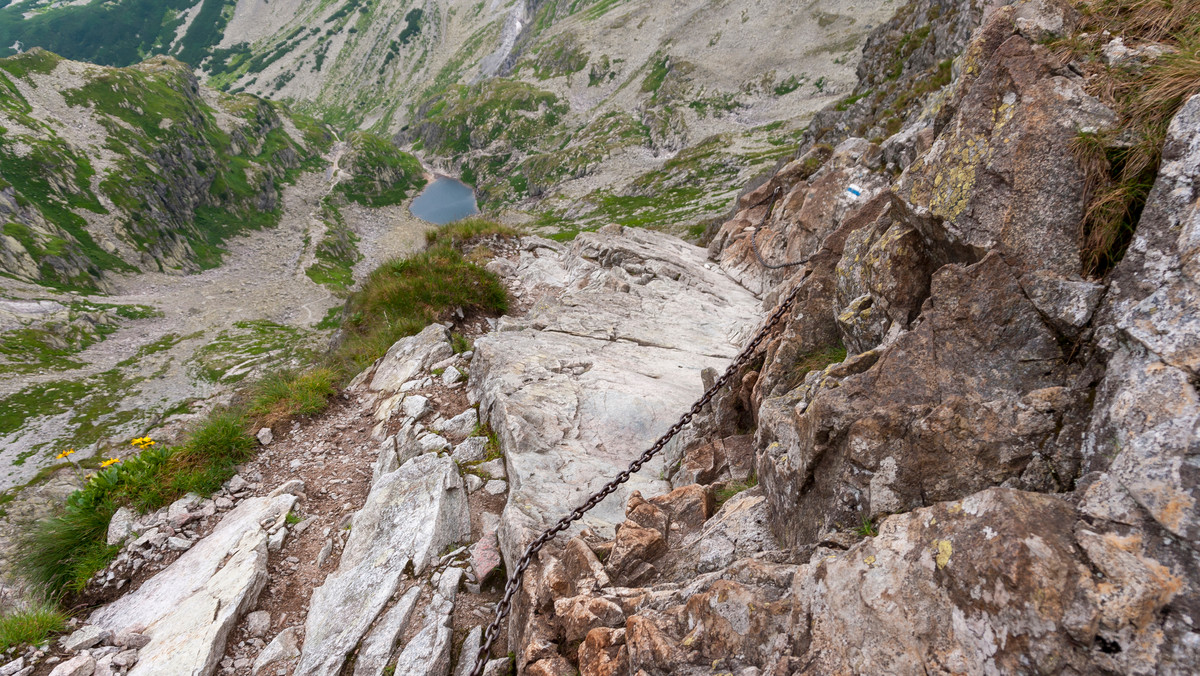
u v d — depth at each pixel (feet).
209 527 23.31
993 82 13.99
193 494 24.40
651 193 435.12
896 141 42.27
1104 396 9.71
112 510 23.41
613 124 624.59
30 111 447.83
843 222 21.59
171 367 261.03
